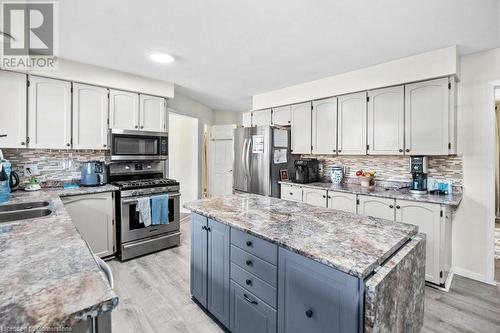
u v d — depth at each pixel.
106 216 2.86
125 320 1.87
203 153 5.34
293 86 3.77
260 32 2.11
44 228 1.28
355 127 3.13
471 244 2.58
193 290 2.08
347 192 2.94
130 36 2.18
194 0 1.67
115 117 3.14
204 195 5.57
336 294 1.04
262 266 1.42
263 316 1.42
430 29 2.05
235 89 3.99
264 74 3.22
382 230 1.40
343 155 3.54
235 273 1.62
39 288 0.71
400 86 2.74
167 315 1.93
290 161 3.98
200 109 5.13
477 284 2.46
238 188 4.20
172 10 1.78
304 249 1.13
